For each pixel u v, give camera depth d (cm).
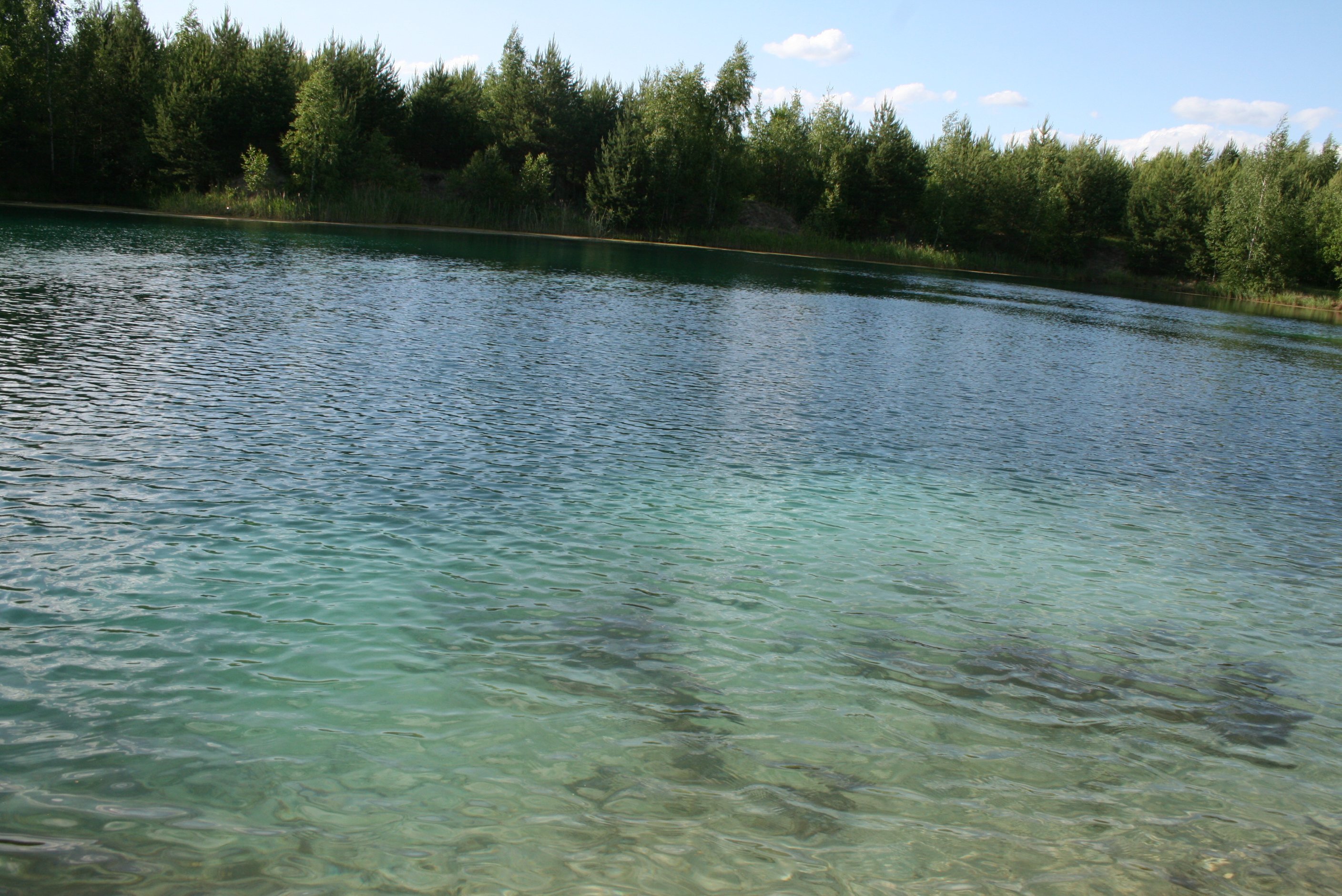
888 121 8469
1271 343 3947
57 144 5947
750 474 1184
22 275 2450
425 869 436
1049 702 657
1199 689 695
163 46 6831
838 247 8056
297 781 500
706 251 6931
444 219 6756
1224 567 983
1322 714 668
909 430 1530
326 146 6197
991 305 4569
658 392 1656
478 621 713
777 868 454
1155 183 8638
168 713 557
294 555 809
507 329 2233
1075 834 502
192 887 413
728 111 7844
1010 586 880
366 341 1892
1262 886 465
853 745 579
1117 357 2897
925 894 443
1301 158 8512
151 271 2767
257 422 1218
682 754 554
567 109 7938
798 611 782
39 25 5753
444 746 544
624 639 703
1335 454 1652
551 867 443
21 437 1067
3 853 426
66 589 709
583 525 945
